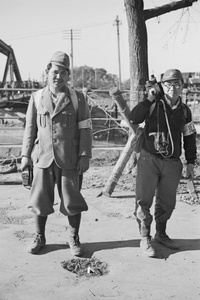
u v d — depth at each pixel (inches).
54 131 172.6
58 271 162.2
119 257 175.3
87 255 177.6
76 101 174.7
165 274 160.1
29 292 145.9
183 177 309.0
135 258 174.2
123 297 142.8
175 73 168.7
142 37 324.2
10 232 203.3
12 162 367.6
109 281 154.4
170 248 184.5
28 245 186.9
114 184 269.3
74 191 175.5
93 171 351.6
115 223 219.0
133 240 194.1
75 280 155.5
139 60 324.8
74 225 178.5
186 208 244.1
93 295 144.0
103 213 236.4
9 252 178.7
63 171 174.2
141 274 160.1
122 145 438.9
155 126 173.5
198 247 186.7
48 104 172.7
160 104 171.5
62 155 172.9
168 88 169.0
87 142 175.2
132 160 323.3
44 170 174.9
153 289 148.2
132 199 265.9
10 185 307.1
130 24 325.1
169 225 215.2
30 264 167.6
